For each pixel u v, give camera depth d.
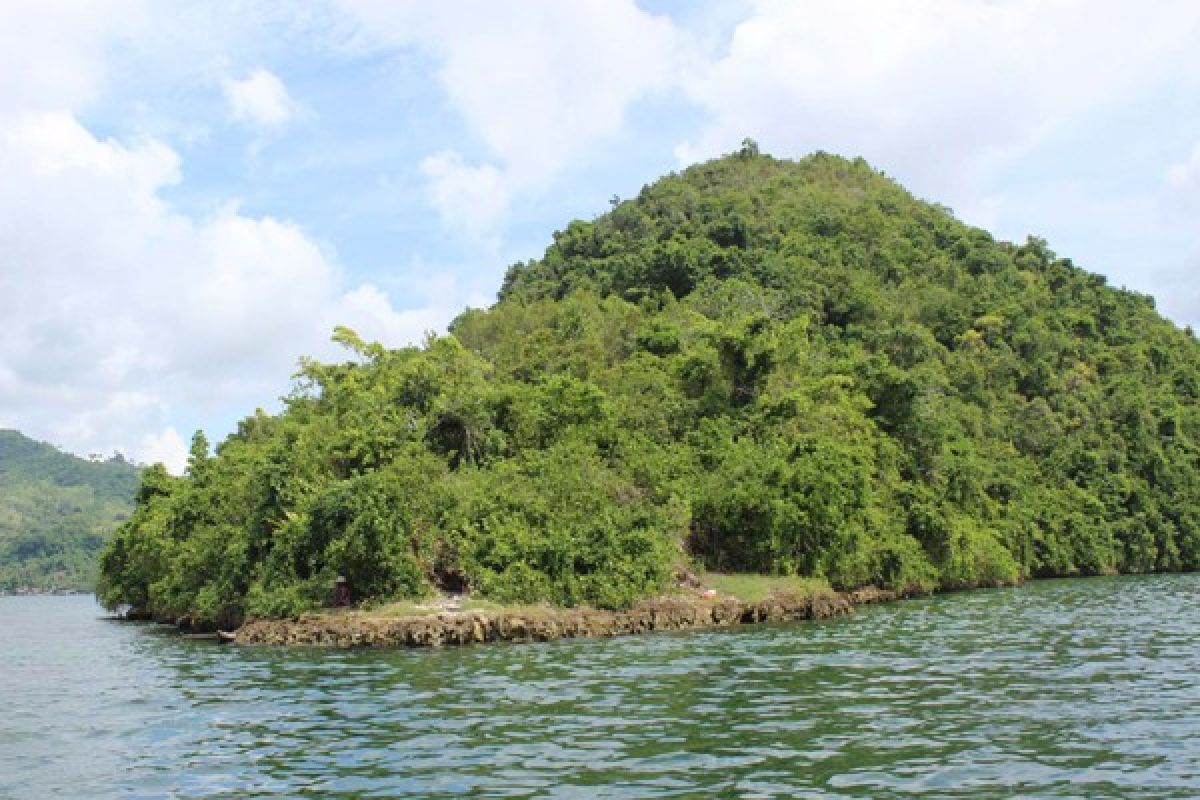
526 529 37.59
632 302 86.38
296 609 34.22
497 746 14.52
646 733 15.26
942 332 98.25
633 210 118.62
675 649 27.28
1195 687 19.16
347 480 36.69
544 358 63.00
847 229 112.50
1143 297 129.75
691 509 43.56
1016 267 118.81
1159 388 97.88
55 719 18.98
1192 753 13.60
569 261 110.44
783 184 140.25
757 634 31.48
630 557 37.16
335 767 13.58
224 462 49.16
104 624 55.59
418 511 37.69
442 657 26.92
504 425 47.03
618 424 49.09
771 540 43.53
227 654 30.61
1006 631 30.91
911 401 62.66
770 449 48.66
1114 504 79.44
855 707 17.30
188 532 46.78
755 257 90.38
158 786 13.05
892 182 156.75
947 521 56.31
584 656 26.06
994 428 82.12
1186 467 86.50
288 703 19.52
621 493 41.25
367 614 32.91
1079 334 108.06
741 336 54.72
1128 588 55.78
